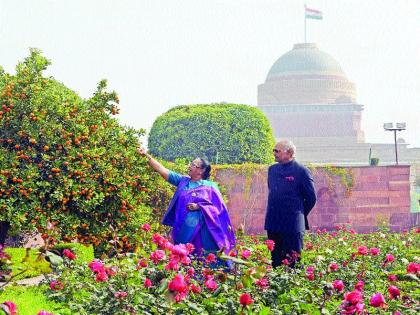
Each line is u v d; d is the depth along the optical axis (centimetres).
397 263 1206
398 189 3428
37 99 1261
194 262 776
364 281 926
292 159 967
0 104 1256
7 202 1187
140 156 1323
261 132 4028
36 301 758
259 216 3259
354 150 12181
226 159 4000
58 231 1194
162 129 4138
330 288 619
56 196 1206
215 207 896
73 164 1245
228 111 4056
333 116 13900
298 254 934
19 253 1194
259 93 15738
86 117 1311
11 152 1237
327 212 3397
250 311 598
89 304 647
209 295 617
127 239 1306
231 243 902
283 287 714
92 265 646
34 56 1305
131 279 710
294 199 954
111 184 1277
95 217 1281
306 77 15288
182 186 922
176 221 900
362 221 3409
